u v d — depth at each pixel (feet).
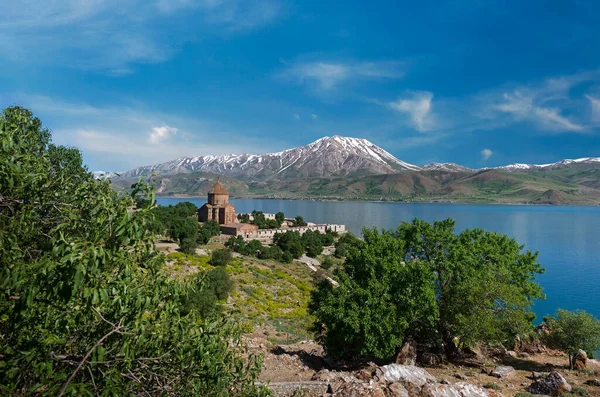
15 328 17.19
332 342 78.64
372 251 80.79
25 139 25.21
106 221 18.19
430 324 80.12
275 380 60.70
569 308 219.00
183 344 21.76
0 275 15.78
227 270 203.51
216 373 21.21
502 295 75.97
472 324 74.23
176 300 24.16
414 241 89.86
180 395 20.94
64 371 17.40
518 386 65.10
